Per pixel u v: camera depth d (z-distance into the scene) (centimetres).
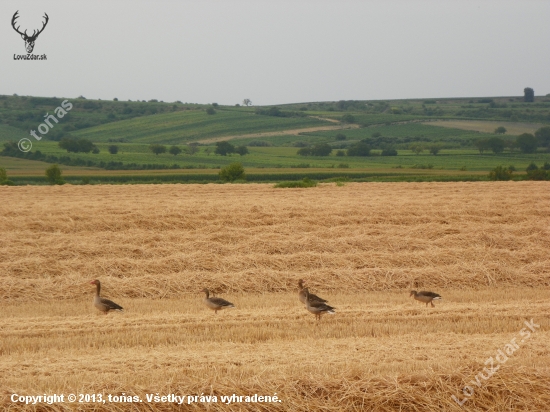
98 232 3331
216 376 1270
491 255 2759
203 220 3556
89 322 1791
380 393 1228
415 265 2675
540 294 2219
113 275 2531
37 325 1759
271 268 2617
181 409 1198
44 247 2861
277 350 1485
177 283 2352
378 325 1719
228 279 2391
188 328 1717
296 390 1230
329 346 1522
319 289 2375
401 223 3597
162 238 3112
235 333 1641
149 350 1507
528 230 3278
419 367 1332
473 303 2050
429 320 1803
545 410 1230
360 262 2683
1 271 2531
